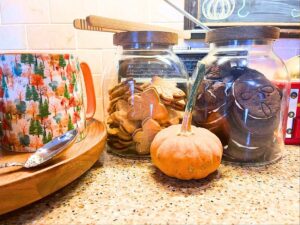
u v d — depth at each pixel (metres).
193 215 0.31
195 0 0.68
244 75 0.44
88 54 0.73
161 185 0.39
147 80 0.53
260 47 0.46
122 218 0.31
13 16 0.70
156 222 0.30
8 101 0.41
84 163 0.40
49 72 0.41
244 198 0.35
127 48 0.51
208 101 0.47
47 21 0.70
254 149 0.44
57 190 0.36
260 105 0.43
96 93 0.74
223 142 0.47
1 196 0.29
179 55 0.68
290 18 0.68
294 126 0.56
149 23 0.71
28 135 0.42
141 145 0.48
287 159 0.49
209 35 0.47
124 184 0.39
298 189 0.37
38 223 0.30
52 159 0.36
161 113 0.48
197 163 0.38
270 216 0.31
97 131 0.54
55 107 0.42
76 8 0.70
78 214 0.32
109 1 0.70
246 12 0.68
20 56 0.39
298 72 0.61
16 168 0.35
